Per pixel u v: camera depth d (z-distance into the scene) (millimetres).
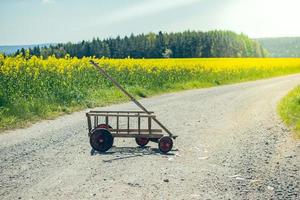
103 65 24281
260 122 13797
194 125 13109
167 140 9242
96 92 20125
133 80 25672
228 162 8477
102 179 7078
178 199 6172
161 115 15164
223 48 153375
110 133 9227
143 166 8000
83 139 10508
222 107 17922
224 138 11047
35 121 13289
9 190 6453
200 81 32625
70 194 6289
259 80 40219
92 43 127500
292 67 59062
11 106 13781
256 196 6410
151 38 133250
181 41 138000
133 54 130750
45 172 7461
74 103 16922
